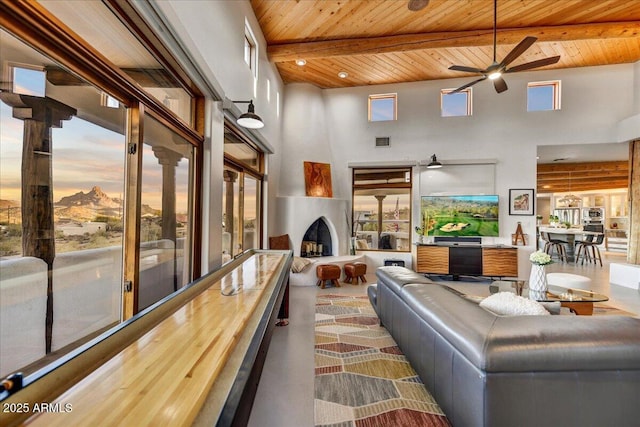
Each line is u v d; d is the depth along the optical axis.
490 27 4.82
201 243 2.96
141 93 1.95
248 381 0.95
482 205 6.26
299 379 2.38
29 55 1.39
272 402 2.08
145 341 1.15
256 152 5.41
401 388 2.26
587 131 6.05
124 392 0.84
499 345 1.40
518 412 1.39
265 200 5.57
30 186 1.60
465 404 1.53
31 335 1.55
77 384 0.87
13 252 1.52
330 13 4.55
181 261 2.78
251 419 1.91
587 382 1.41
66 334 1.75
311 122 6.75
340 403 2.08
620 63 5.94
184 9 2.33
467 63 5.93
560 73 6.14
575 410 1.41
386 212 6.92
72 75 1.57
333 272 5.44
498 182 6.32
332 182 6.86
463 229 6.33
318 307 4.29
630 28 4.58
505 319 1.57
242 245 4.59
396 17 4.60
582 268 7.49
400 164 6.66
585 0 4.20
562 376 1.41
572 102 6.11
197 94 2.90
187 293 1.71
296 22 4.74
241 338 1.22
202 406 0.81
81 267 1.83
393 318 2.82
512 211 6.26
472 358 1.45
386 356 2.78
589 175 9.25
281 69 6.22
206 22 2.78
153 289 2.34
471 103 6.49
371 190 7.00
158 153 2.35
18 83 1.48
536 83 6.33
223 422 0.74
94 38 1.67
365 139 6.87
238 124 3.62
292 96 6.73
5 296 1.43
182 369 0.95
